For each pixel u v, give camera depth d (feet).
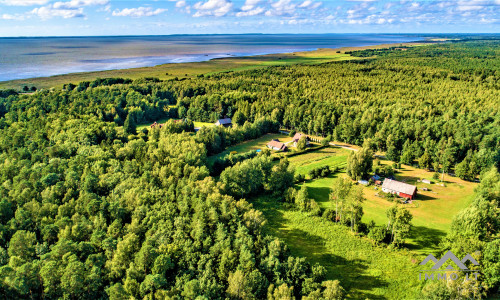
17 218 214.48
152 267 177.58
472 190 324.19
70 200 236.63
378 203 297.74
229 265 183.32
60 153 328.29
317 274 183.21
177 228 208.64
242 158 379.14
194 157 334.44
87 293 168.14
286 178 322.96
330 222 264.93
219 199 241.76
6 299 157.28
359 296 187.62
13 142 355.77
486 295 175.63
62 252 181.37
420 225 258.98
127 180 265.54
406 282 197.47
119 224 209.56
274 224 264.93
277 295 165.58
